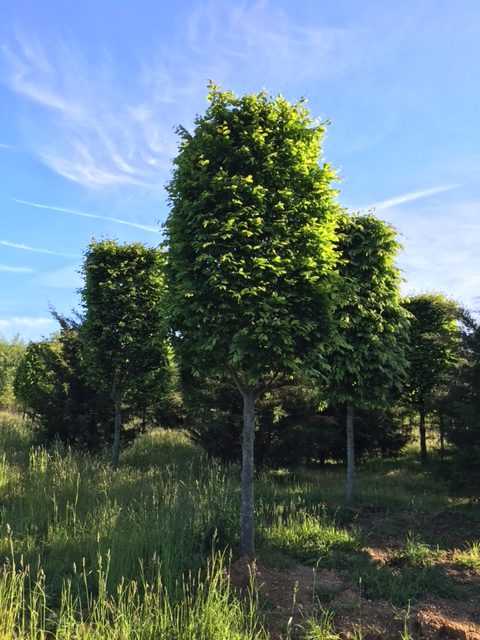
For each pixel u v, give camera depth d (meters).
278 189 5.20
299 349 4.99
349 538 6.05
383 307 8.48
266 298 4.74
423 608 4.18
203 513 5.64
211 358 5.31
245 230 4.82
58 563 4.56
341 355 8.01
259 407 10.49
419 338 12.66
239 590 4.22
